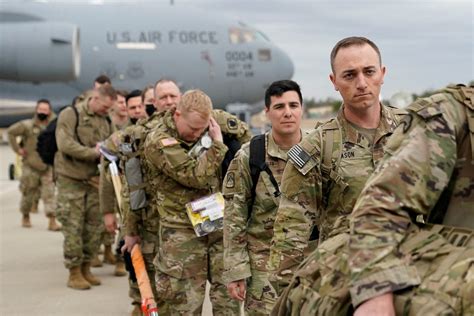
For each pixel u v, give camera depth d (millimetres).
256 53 23328
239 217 3859
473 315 1881
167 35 22859
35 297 6902
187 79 22922
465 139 2059
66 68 20078
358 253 1997
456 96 2082
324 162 2980
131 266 5488
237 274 3834
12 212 13258
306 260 2346
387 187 2023
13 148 11133
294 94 3775
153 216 4703
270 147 3822
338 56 2908
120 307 6508
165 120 4406
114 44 22547
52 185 11109
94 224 7363
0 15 21328
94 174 7227
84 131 7152
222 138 4457
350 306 2139
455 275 1929
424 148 2033
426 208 2047
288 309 2320
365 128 2975
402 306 1953
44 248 9594
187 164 4234
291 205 3031
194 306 4352
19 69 20000
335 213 3021
